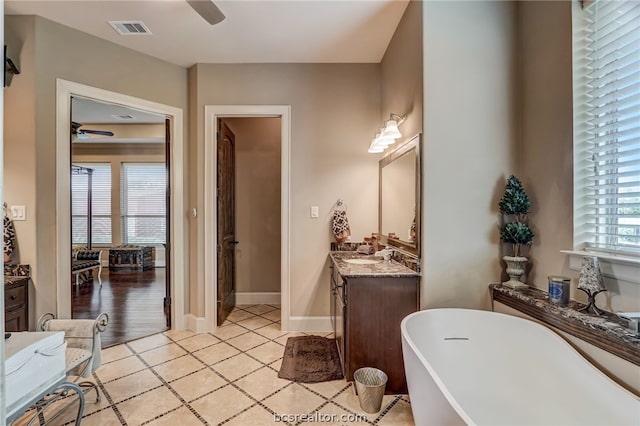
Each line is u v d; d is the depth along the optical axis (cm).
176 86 325
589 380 143
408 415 197
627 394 128
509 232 206
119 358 268
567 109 181
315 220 328
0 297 66
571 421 149
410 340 168
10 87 243
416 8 223
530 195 209
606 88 167
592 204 175
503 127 217
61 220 257
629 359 133
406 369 172
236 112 324
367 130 328
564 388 153
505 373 179
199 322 324
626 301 152
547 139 195
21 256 245
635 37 155
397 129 242
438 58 214
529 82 209
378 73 327
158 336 313
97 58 276
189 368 251
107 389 222
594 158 174
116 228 673
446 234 215
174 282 327
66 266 260
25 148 244
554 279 173
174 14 245
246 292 419
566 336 160
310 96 327
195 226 329
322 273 328
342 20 254
